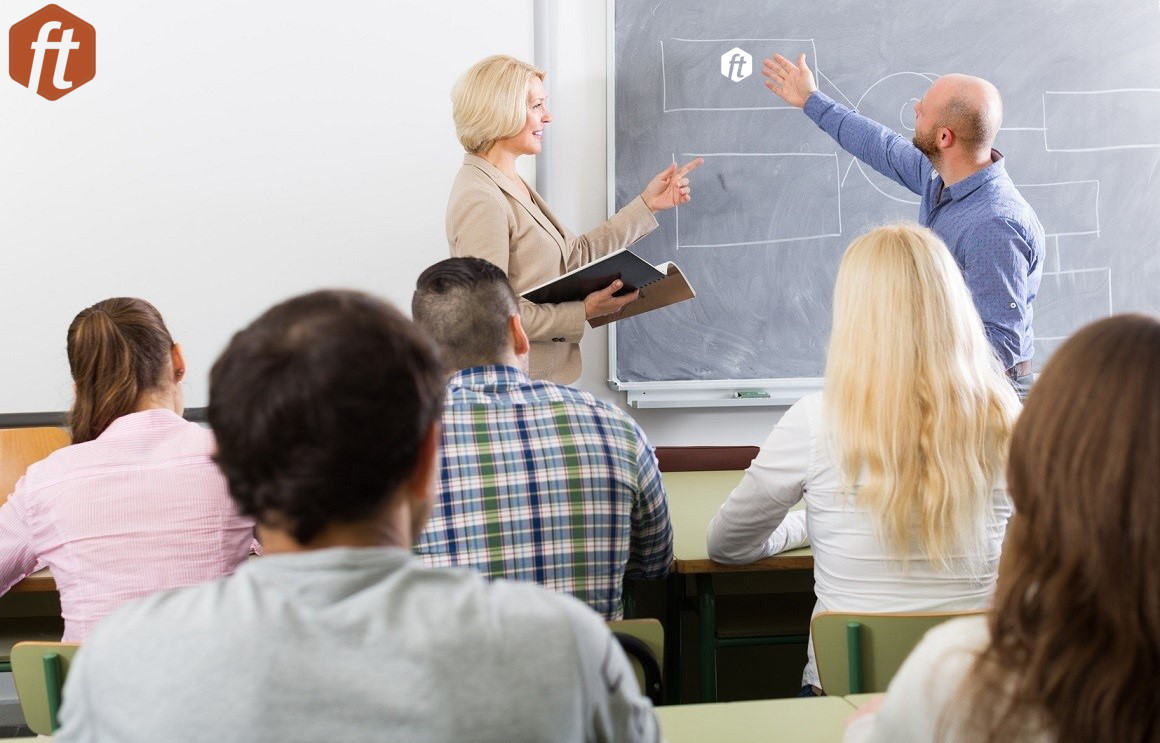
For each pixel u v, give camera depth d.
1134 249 3.29
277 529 0.72
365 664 0.66
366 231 3.09
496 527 1.46
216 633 0.67
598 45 3.13
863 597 1.60
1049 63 3.22
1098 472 0.72
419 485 0.76
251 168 3.04
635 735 0.75
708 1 3.11
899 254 1.55
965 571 1.56
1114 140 3.25
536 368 2.56
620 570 1.52
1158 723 0.71
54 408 3.02
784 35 3.14
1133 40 3.23
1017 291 2.55
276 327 0.72
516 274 2.66
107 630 0.70
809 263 3.22
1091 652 0.71
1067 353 0.77
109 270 3.02
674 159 3.15
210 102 3.01
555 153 3.15
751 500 1.74
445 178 3.10
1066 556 0.73
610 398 3.26
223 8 2.98
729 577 2.64
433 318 1.52
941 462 1.51
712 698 2.16
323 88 3.04
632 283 2.35
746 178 3.18
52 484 1.55
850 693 1.46
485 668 0.67
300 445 0.69
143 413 1.60
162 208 3.02
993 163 2.67
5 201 2.97
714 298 3.21
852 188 3.21
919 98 3.20
